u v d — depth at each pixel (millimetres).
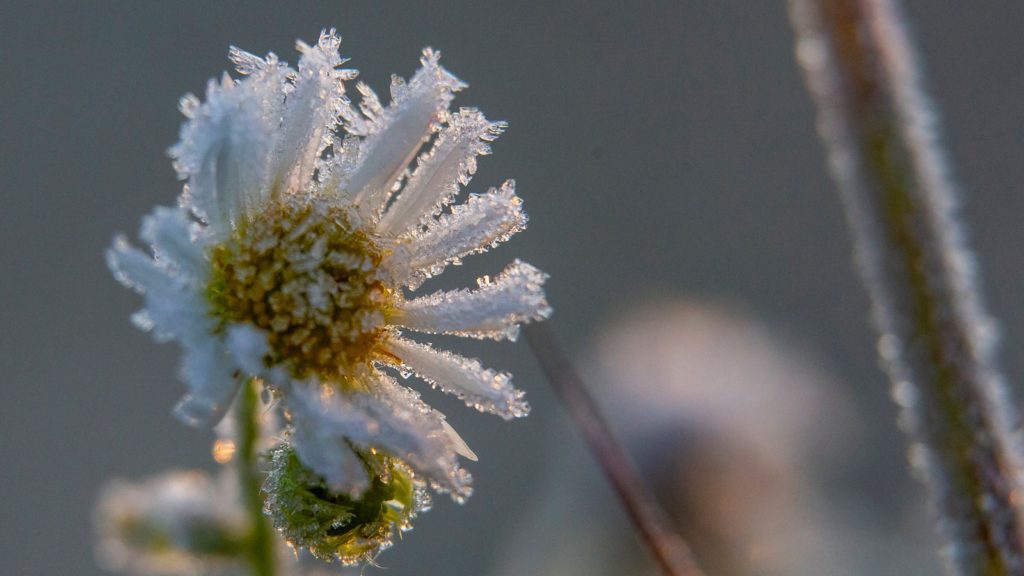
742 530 283
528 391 451
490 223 192
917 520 338
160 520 207
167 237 185
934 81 668
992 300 596
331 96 190
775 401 317
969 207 630
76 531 510
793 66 670
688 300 361
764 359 334
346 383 188
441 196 192
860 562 311
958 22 681
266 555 205
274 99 189
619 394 299
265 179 189
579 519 285
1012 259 612
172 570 209
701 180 643
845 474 355
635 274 608
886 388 573
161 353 550
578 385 196
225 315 187
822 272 623
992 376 191
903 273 191
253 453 197
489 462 450
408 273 191
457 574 438
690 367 310
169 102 599
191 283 187
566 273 600
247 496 203
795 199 642
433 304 191
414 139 192
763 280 621
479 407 190
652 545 195
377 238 191
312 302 188
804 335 605
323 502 186
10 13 605
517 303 190
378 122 192
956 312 191
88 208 582
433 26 614
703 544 279
